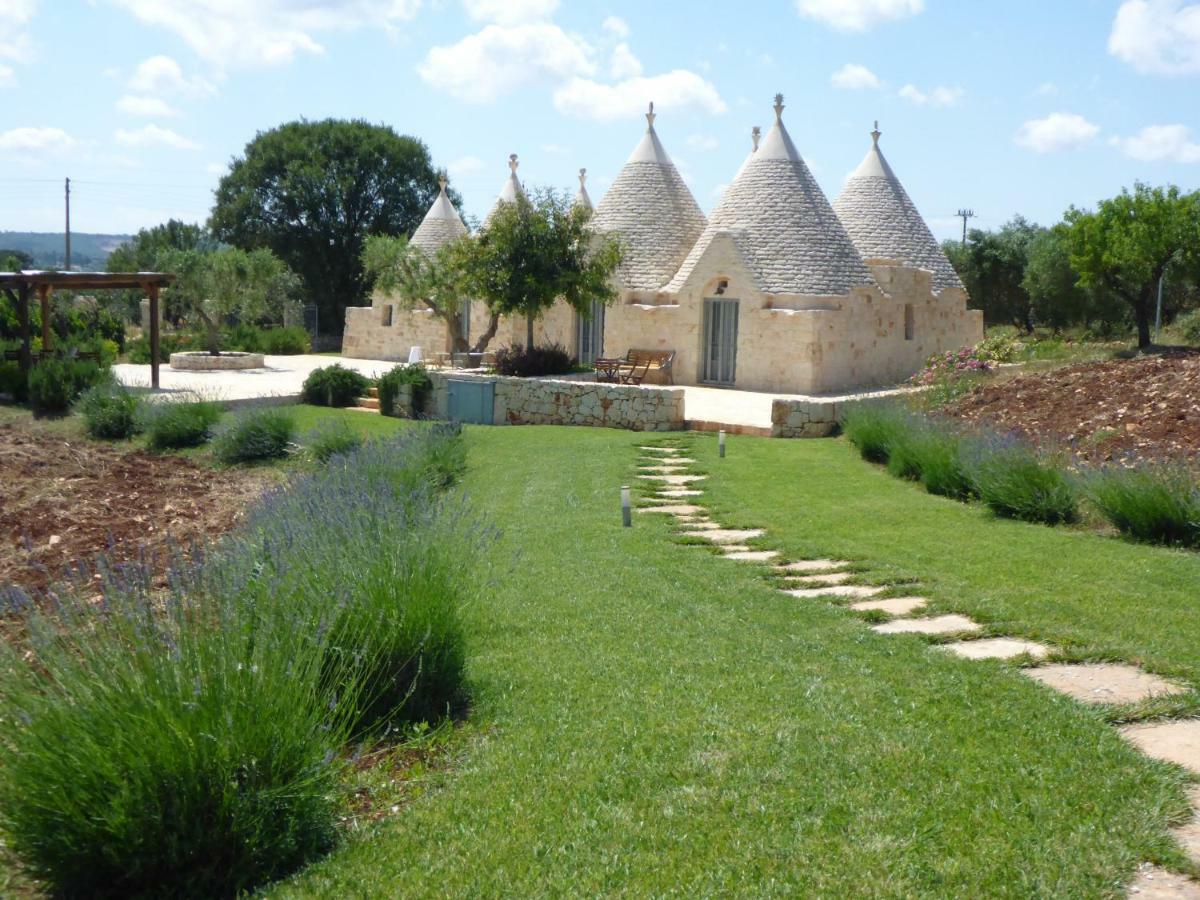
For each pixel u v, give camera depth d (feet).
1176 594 26.96
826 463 54.49
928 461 45.93
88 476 60.29
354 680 18.17
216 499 53.67
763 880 13.73
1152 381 53.16
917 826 14.82
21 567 38.63
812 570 31.42
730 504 43.27
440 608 21.16
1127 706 18.98
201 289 128.06
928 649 22.74
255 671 15.72
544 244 99.04
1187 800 15.34
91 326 136.26
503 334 119.75
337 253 188.85
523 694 21.03
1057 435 47.47
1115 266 109.50
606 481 49.78
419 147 193.98
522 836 15.19
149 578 18.74
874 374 100.37
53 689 15.16
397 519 24.79
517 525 40.04
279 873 15.02
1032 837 14.35
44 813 14.10
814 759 17.08
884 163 115.65
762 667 21.89
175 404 74.28
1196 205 106.63
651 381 99.40
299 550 22.43
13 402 86.43
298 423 78.13
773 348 92.89
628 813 15.65
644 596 28.35
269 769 15.23
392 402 83.46
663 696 20.33
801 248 94.89
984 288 176.45
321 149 186.70
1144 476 34.96
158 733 14.42
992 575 29.45
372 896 13.97
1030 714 18.60
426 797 16.76
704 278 96.84
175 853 14.40
